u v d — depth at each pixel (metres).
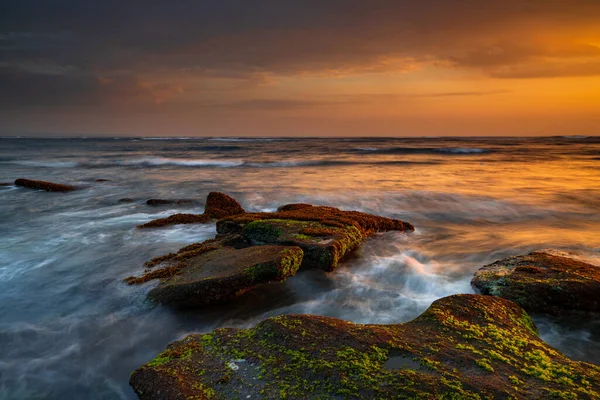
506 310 5.45
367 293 7.89
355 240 9.75
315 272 8.53
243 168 32.50
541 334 6.11
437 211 15.33
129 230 12.28
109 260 9.53
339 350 4.30
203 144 88.88
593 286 6.39
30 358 5.75
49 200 17.55
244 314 7.02
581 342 5.89
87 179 24.95
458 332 4.73
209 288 6.81
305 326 4.84
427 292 7.90
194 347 4.74
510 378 3.79
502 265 7.78
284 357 4.29
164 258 9.13
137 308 7.03
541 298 6.43
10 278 8.46
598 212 14.88
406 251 10.39
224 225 10.82
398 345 4.38
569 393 3.53
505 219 14.15
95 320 6.75
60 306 7.22
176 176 26.64
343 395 3.63
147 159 41.06
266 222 10.12
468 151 53.22
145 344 6.12
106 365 5.62
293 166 33.91
